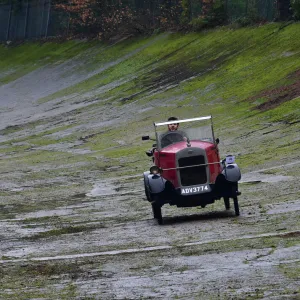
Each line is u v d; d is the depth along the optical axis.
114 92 133.00
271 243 28.70
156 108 115.12
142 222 39.75
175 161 37.44
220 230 33.38
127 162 77.62
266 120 88.88
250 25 140.12
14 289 24.72
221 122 95.00
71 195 58.19
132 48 158.38
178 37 152.75
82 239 35.22
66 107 131.00
